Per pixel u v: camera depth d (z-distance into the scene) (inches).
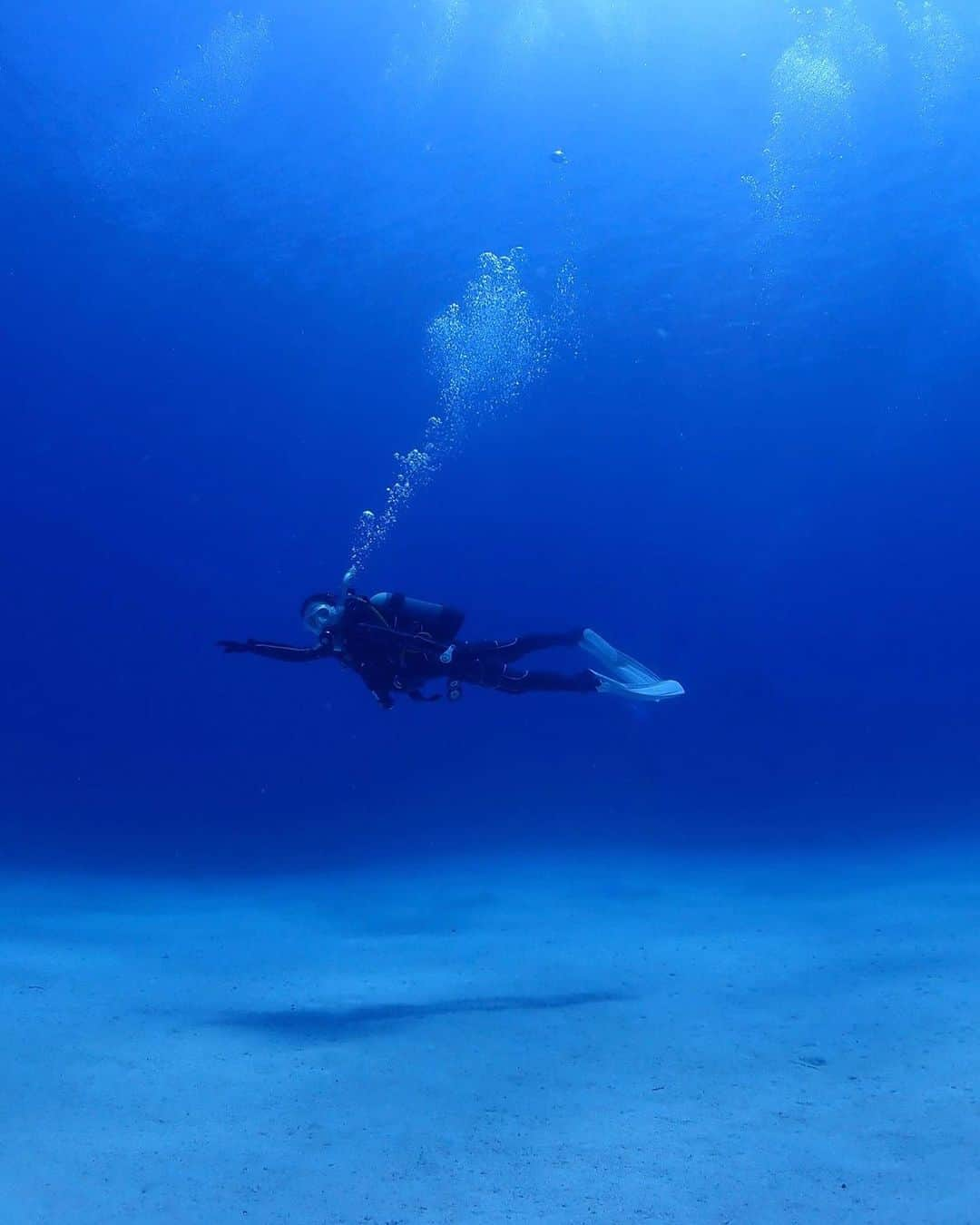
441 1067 152.5
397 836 743.7
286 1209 100.8
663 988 207.8
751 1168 108.9
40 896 402.3
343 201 786.8
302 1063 155.3
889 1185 102.2
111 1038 169.2
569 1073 148.7
